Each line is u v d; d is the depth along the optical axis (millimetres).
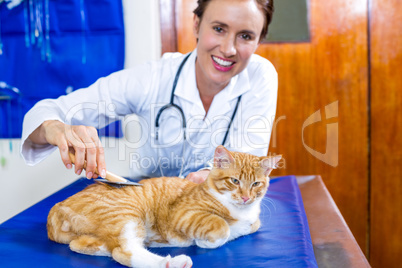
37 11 2273
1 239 1056
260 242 1027
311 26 2439
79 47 2299
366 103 2482
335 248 1018
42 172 2432
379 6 2404
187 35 2438
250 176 1143
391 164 2510
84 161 1102
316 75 2480
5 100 2348
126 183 1131
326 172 2557
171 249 1049
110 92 1484
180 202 1126
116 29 2283
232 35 1241
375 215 2561
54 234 1042
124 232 1016
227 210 1113
